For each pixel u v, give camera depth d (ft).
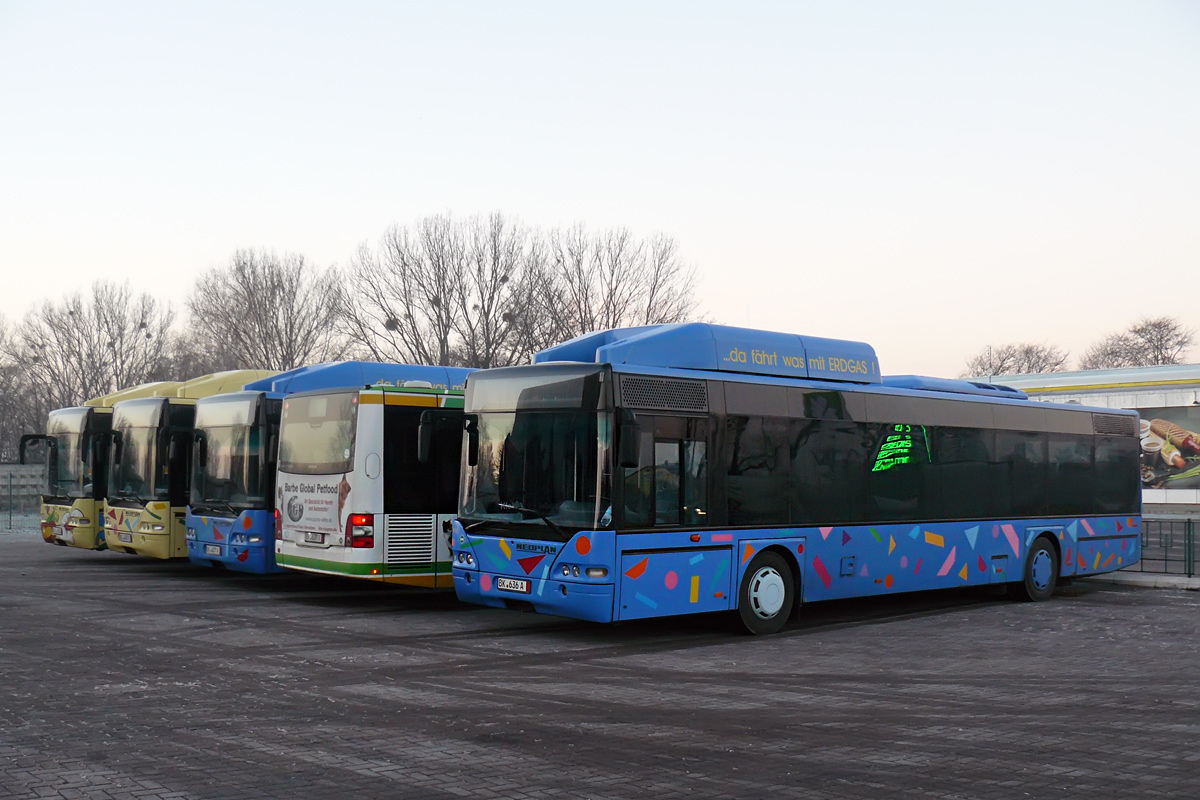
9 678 31.73
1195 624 46.83
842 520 45.98
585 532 37.93
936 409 50.80
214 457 58.90
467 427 43.14
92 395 175.94
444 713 27.58
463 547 42.22
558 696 30.01
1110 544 59.88
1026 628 45.55
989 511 52.90
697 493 40.73
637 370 39.42
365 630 43.14
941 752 23.88
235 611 48.60
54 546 89.81
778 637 42.52
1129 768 22.61
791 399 44.60
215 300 156.76
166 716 26.89
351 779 21.27
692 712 28.04
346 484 48.67
